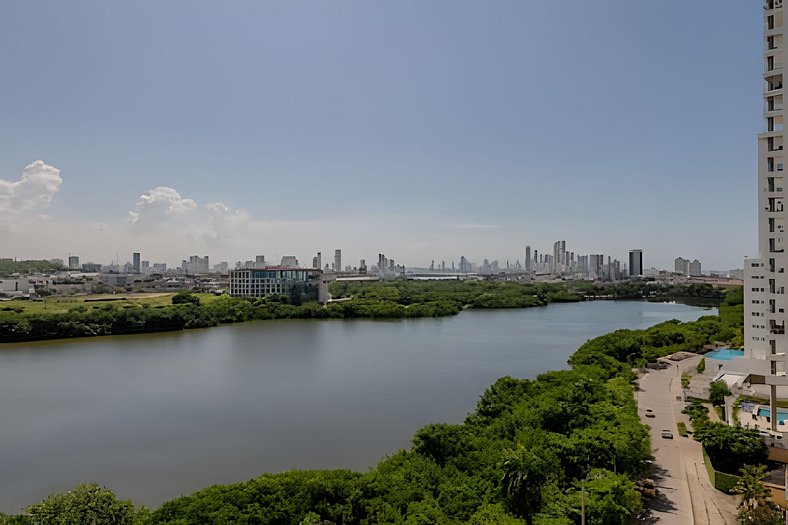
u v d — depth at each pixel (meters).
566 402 93.75
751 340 119.50
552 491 65.62
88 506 57.47
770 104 99.00
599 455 74.12
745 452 81.69
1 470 91.88
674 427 114.56
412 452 77.12
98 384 154.50
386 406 129.50
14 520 53.66
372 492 63.97
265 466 93.06
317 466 92.69
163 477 88.75
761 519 62.31
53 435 109.38
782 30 93.62
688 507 72.81
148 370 175.25
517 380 114.31
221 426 114.50
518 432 83.25
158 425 115.56
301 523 55.81
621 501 64.19
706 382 155.88
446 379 159.62
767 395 121.75
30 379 161.50
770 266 98.00
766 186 110.81
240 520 56.16
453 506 61.78
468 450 75.88
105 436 108.62
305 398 137.50
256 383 155.00
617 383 118.69
